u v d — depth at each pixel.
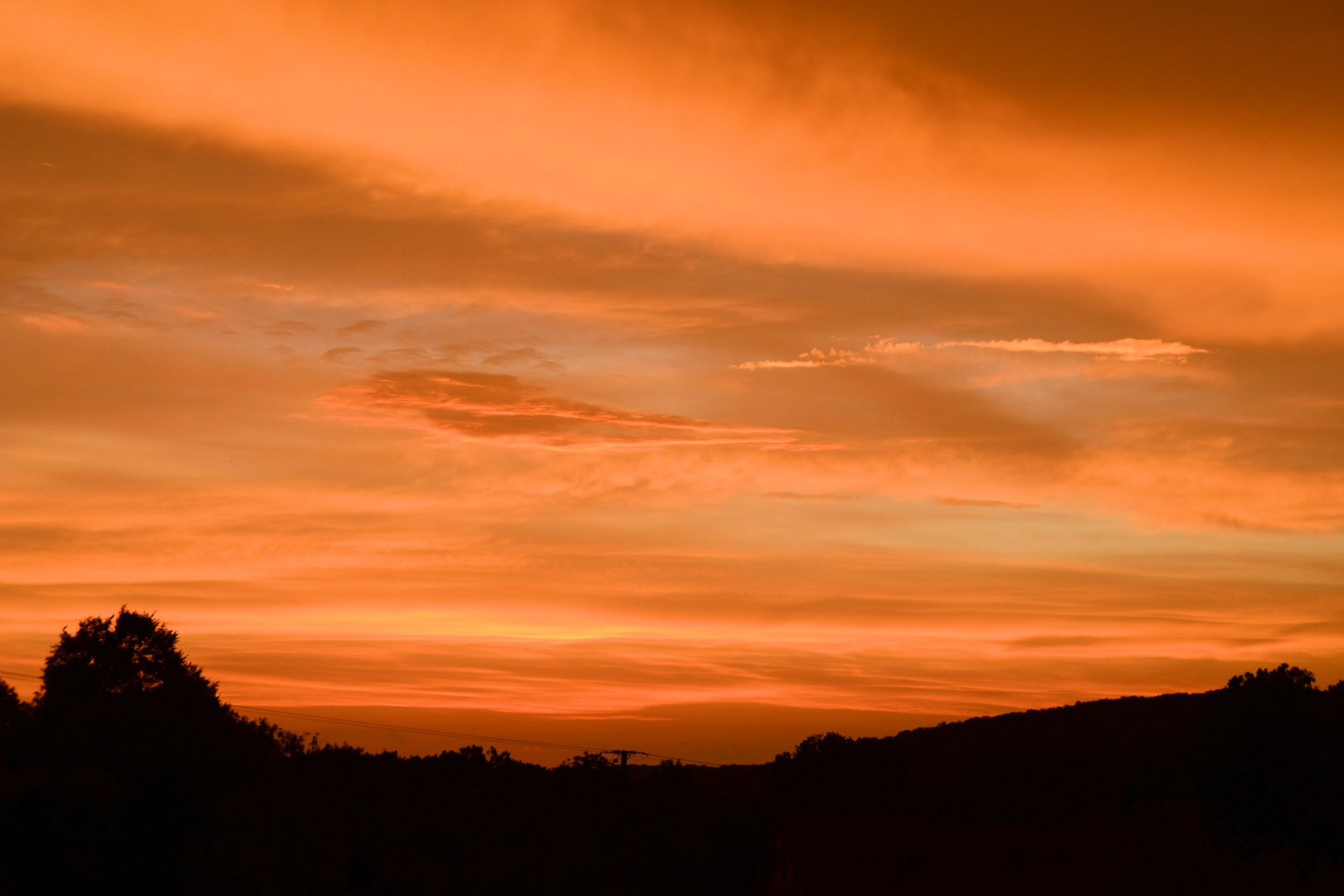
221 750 38.53
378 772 74.81
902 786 103.94
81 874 31.31
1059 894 46.12
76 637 43.16
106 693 41.09
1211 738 50.72
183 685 44.06
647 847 75.88
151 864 34.94
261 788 44.12
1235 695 50.75
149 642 44.19
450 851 68.19
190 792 35.69
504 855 69.81
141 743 35.38
